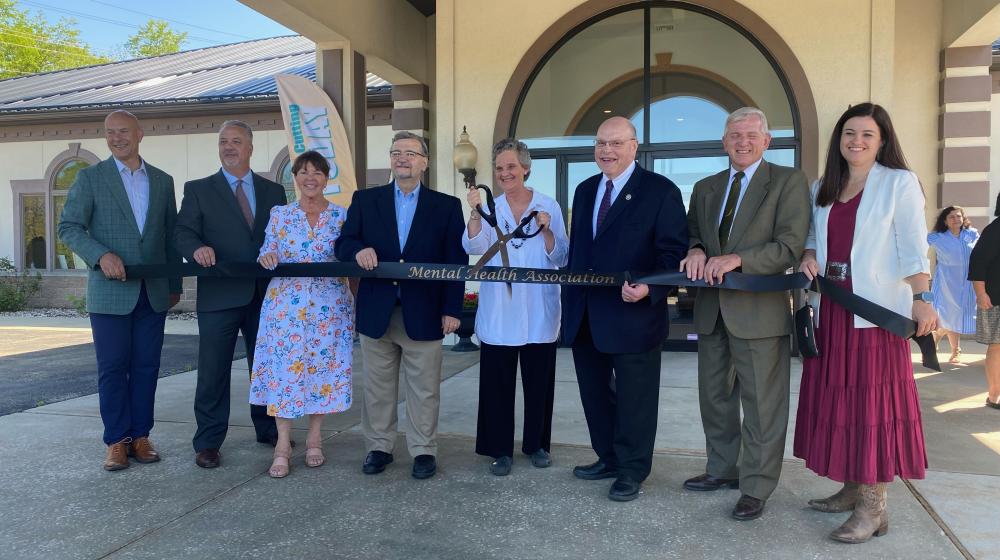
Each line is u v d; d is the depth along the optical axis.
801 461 3.47
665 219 2.95
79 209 3.41
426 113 9.36
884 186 2.53
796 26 6.69
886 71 6.50
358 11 7.46
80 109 11.75
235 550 2.51
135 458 3.53
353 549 2.51
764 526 2.69
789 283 2.69
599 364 3.20
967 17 7.30
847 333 2.57
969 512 2.79
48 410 4.64
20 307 12.24
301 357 3.28
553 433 4.07
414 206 3.37
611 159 3.02
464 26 7.40
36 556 2.45
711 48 7.05
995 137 8.66
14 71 28.36
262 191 3.75
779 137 6.89
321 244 3.39
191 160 11.88
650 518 2.78
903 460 2.50
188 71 14.27
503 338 3.25
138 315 3.51
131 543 2.56
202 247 3.41
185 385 5.52
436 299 3.32
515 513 2.84
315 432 3.49
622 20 7.22
